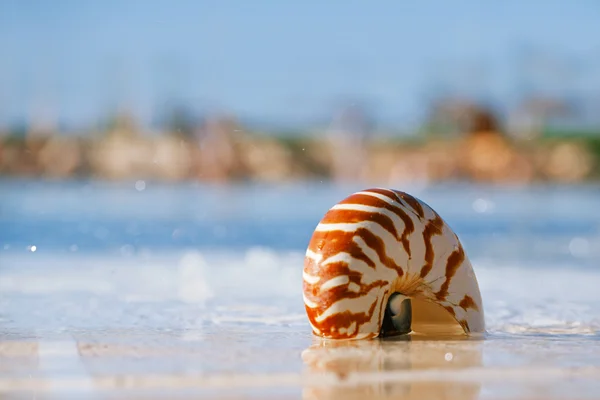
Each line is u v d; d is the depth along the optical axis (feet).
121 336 18.35
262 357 15.51
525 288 28.84
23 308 23.25
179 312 22.62
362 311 17.47
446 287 18.15
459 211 73.56
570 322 20.93
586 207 78.48
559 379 13.44
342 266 17.42
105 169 120.16
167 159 115.85
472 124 127.13
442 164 121.19
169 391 12.64
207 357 15.52
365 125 128.57
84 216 64.90
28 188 107.34
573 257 41.16
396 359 15.25
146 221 61.21
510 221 63.26
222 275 32.94
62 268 34.63
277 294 26.81
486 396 12.26
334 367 14.47
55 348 16.58
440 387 12.83
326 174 123.03
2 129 121.90
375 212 17.65
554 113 126.11
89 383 13.24
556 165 120.78
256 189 110.32
